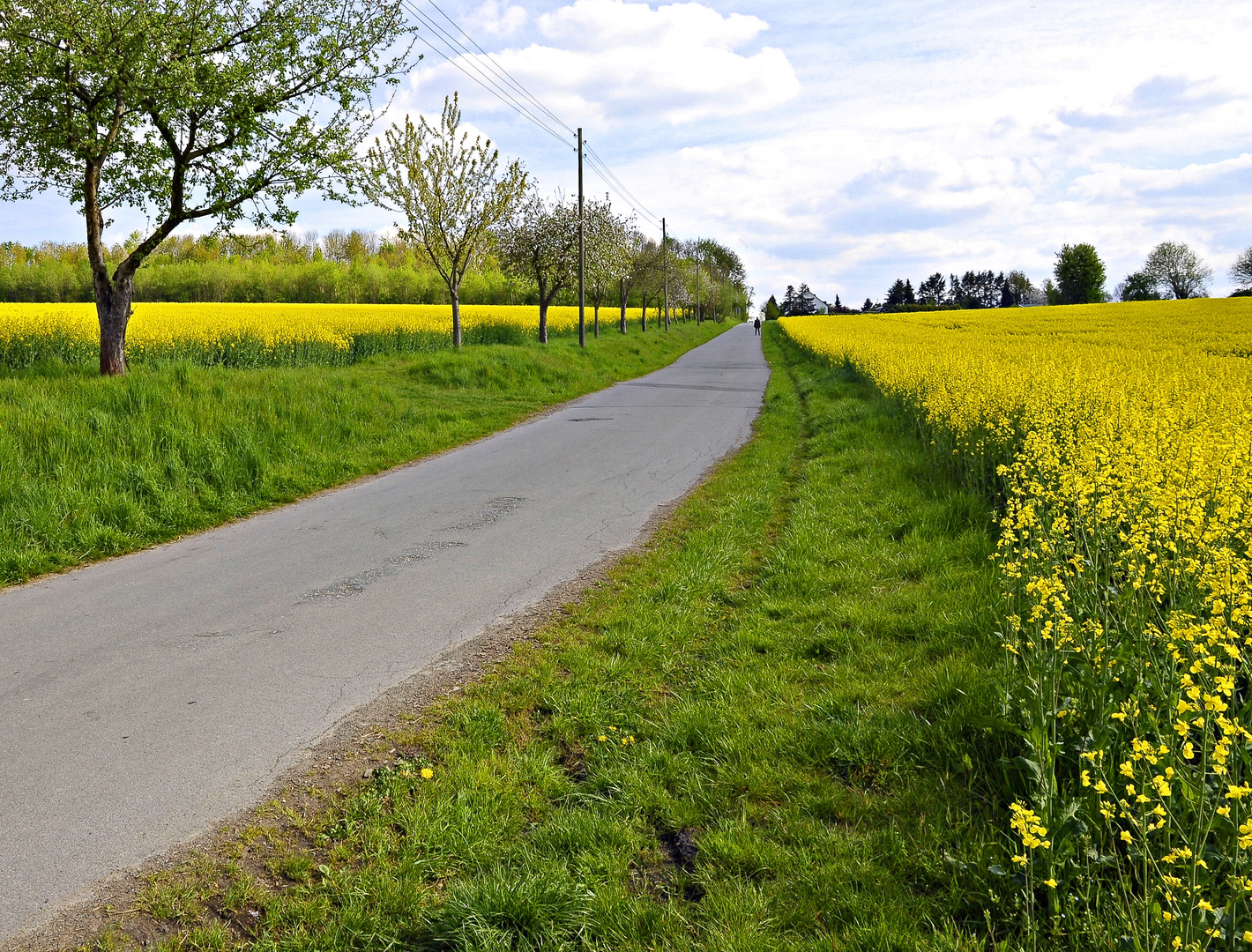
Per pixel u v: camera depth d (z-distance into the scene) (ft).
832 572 20.31
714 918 8.87
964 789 10.94
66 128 40.04
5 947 8.21
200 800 10.96
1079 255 345.31
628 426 49.16
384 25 45.52
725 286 387.55
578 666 15.29
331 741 12.57
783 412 53.93
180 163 43.32
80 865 9.59
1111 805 8.30
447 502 29.66
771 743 12.41
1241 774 9.66
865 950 8.29
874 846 9.95
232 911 8.95
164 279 244.01
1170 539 12.73
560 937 8.62
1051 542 14.64
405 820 10.51
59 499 24.66
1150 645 10.52
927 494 27.58
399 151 75.82
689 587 19.53
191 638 16.78
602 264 124.26
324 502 30.22
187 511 26.94
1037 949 7.85
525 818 10.82
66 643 16.52
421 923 8.80
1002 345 80.02
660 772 11.78
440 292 266.98
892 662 15.28
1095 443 19.22
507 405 56.24
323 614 18.21
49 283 230.27
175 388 37.37
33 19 37.47
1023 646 13.64
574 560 22.30
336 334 76.79
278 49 42.52
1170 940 7.17
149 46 39.29
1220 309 163.43
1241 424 22.17
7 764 11.79
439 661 15.58
